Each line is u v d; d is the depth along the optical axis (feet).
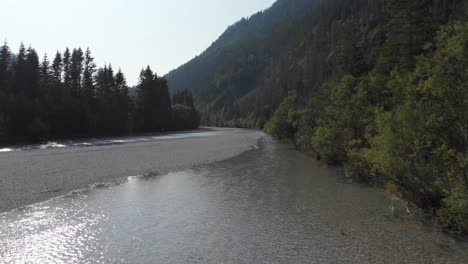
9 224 45.21
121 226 44.78
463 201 34.40
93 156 119.44
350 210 50.93
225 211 51.80
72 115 239.30
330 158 93.61
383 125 46.26
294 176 80.69
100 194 63.36
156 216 49.34
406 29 96.27
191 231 42.86
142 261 33.96
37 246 37.65
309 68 401.90
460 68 38.75
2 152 133.49
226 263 33.45
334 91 99.86
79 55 279.90
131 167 95.45
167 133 334.65
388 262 33.01
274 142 195.72
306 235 40.98
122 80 327.67
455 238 38.58
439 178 41.29
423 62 45.27
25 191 63.77
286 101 182.19
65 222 46.32
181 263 33.47
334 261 33.47
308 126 121.19
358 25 319.06
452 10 129.39
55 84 249.96
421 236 39.68
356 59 167.94
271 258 34.47
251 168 94.63
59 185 69.97
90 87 282.97
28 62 229.25
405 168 43.47
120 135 286.05
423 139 41.63
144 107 339.36
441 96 40.24
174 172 88.84
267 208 53.11
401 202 53.47
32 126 197.06
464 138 39.40
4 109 190.90
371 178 67.82
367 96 84.58
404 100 49.32
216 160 112.47
